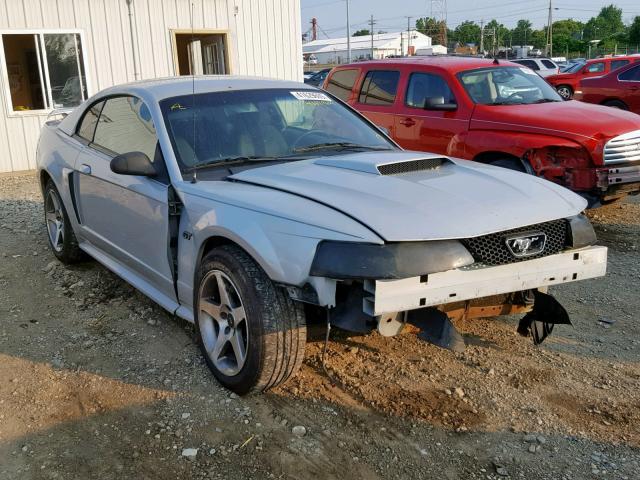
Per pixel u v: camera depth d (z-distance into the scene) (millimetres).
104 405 3484
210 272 3516
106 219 4719
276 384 3393
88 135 5234
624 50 81125
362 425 3248
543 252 3357
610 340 4207
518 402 3455
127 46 12602
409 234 2975
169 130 4074
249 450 3070
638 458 2984
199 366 3865
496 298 3609
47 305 4891
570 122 6531
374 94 8414
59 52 11992
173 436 3191
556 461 2971
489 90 7457
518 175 3840
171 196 3830
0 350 4156
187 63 14992
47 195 5891
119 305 4844
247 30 13891
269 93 4598
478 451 3049
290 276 3055
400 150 4461
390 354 3969
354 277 2912
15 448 3139
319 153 4203
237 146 4105
